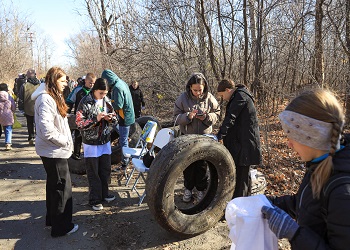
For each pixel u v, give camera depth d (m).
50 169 3.45
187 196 4.48
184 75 8.71
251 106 3.59
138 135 6.71
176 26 8.71
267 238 1.69
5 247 3.44
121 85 5.45
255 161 3.63
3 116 7.32
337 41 7.37
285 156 5.93
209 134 4.06
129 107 5.58
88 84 6.22
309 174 1.41
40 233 3.72
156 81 9.34
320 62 6.99
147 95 10.38
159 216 3.23
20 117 13.31
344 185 1.20
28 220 4.04
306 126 1.31
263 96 6.81
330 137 1.28
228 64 8.55
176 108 4.37
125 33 10.26
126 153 5.12
